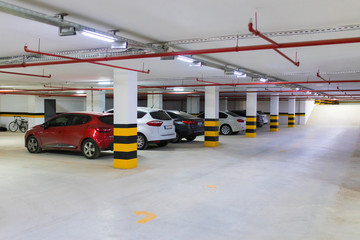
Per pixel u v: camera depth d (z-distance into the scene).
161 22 4.40
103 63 6.95
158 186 5.73
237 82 12.23
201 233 3.62
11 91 15.54
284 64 8.16
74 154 9.62
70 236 3.51
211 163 8.09
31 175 6.60
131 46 5.24
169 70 8.89
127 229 3.72
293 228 3.78
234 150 10.61
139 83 13.78
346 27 4.54
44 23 4.13
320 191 5.45
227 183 5.97
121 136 7.37
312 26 4.54
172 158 8.86
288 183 6.00
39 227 3.77
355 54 6.61
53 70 8.80
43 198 4.95
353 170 7.27
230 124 16.75
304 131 19.55
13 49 6.33
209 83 12.15
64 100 21.11
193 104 23.62
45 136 9.43
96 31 4.55
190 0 3.53
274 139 14.44
